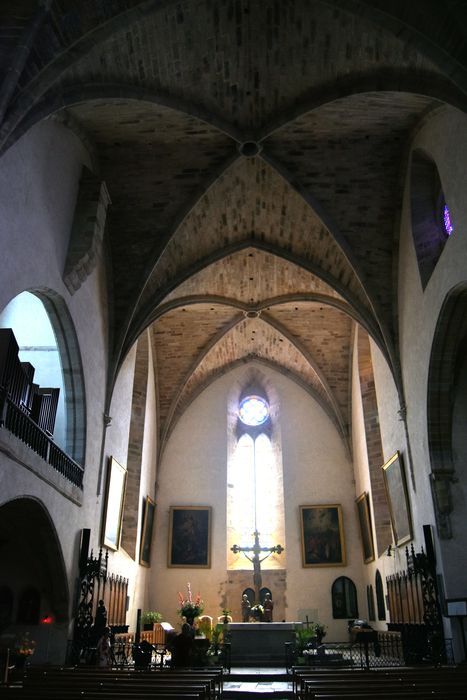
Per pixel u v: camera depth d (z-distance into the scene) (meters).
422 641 14.48
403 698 6.34
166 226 17.44
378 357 20.75
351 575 24.05
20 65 9.48
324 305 23.08
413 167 15.55
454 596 13.92
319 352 25.08
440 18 9.26
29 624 14.01
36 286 12.03
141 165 16.25
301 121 14.82
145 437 23.38
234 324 24.31
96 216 14.36
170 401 26.27
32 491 11.55
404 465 17.67
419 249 15.41
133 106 13.98
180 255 18.84
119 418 19.55
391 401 19.02
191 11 11.46
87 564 15.02
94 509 16.44
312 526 24.98
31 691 6.61
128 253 17.81
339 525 24.78
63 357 14.82
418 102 13.65
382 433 20.61
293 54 12.72
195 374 26.59
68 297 13.98
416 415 16.25
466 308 13.43
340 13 11.35
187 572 24.42
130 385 21.33
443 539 14.47
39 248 12.02
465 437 15.31
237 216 18.39
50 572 13.98
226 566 24.55
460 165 12.12
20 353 16.72
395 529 19.09
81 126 14.45
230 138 15.45
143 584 23.17
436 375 14.75
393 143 15.55
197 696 6.57
